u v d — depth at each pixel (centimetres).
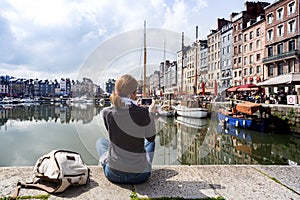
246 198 201
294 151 1016
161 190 213
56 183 219
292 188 223
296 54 2802
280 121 1495
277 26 3127
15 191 207
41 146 961
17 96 9481
